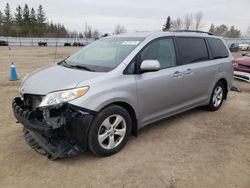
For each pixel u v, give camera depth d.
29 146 3.87
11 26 84.38
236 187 3.00
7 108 5.72
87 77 3.46
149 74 3.99
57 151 3.27
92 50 4.57
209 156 3.68
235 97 7.26
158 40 4.28
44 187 2.95
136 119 3.91
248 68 8.72
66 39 56.91
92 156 3.61
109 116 3.50
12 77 9.54
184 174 3.22
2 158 3.53
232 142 4.16
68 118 3.16
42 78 3.73
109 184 3.02
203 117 5.34
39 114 3.27
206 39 5.38
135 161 3.50
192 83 4.80
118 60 3.84
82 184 3.01
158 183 3.04
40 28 87.94
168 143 4.06
